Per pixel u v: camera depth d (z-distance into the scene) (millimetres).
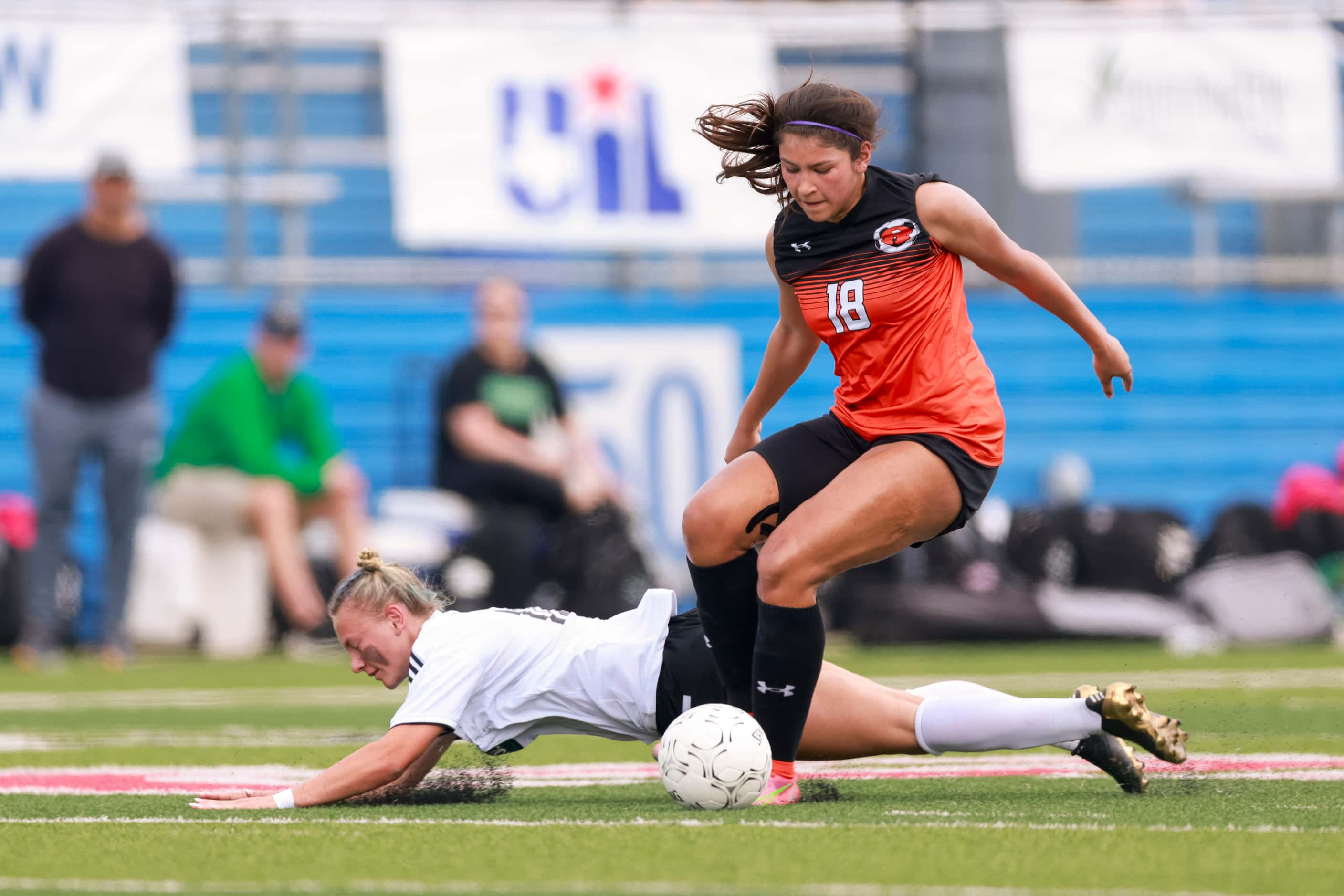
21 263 48750
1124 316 52812
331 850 10953
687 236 46438
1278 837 11320
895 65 49500
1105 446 52344
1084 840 11195
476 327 50406
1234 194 51594
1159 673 32906
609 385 46906
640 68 46344
